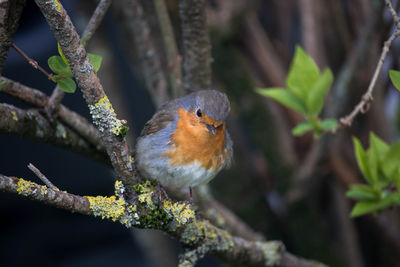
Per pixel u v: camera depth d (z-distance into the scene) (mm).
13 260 12891
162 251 10648
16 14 4691
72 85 4844
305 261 7711
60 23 4371
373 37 7879
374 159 6172
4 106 5609
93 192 13070
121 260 13180
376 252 9312
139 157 7035
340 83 8406
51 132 6129
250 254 6797
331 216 9422
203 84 7195
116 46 12133
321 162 8617
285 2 9602
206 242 6184
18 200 12727
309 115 6242
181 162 6883
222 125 7160
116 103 9570
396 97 9742
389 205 6230
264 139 9109
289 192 9016
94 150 6625
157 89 7883
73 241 13344
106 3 5434
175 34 8547
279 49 9648
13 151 12516
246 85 9086
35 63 4801
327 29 9141
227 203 9297
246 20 9250
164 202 5652
